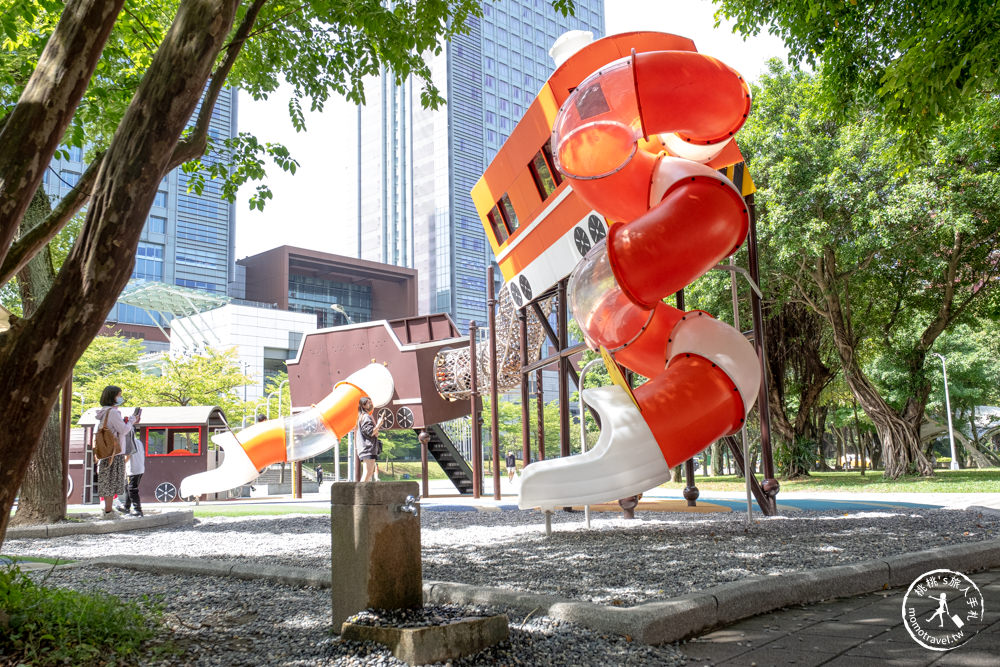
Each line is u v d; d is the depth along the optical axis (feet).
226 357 142.00
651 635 12.37
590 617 13.10
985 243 74.69
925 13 28.81
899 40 31.37
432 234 440.86
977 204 66.90
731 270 28.99
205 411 74.49
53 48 11.94
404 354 69.21
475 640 11.74
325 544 27.09
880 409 81.15
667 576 17.02
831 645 12.16
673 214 20.40
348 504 13.07
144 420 73.67
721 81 20.99
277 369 227.20
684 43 28.78
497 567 19.57
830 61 33.96
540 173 36.22
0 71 28.99
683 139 23.27
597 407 22.65
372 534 12.62
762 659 11.55
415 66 30.60
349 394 53.26
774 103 75.61
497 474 54.44
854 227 69.67
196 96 12.30
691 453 21.88
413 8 29.60
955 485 56.49
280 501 68.23
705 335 23.13
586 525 29.58
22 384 11.71
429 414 67.87
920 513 32.30
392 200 472.03
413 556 13.09
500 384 62.54
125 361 150.92
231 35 30.22
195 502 67.62
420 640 11.22
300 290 343.87
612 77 21.27
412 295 361.51
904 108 29.73
